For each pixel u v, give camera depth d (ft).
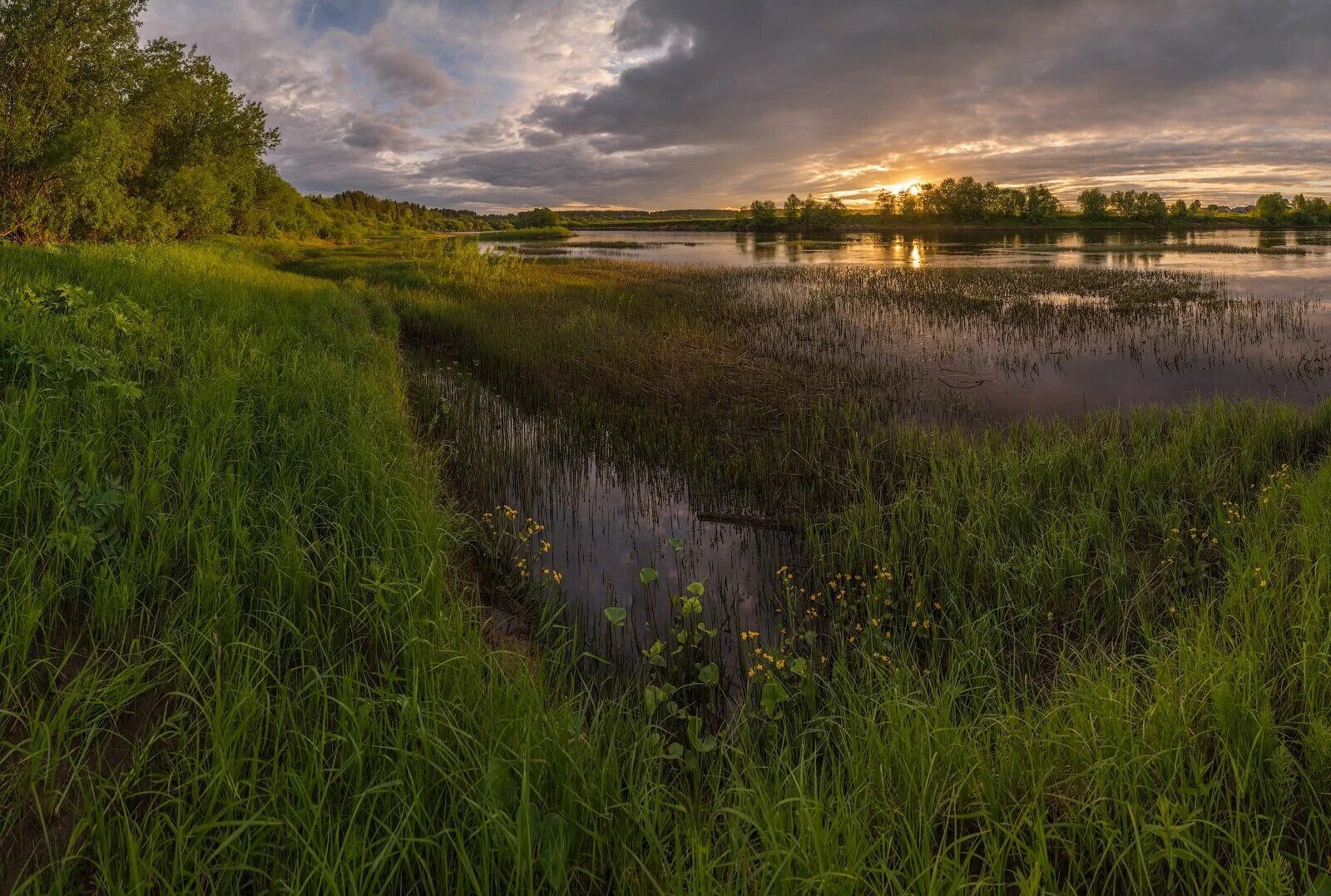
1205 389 36.96
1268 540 16.24
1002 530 19.26
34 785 8.36
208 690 10.69
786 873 7.86
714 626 16.57
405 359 43.50
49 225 71.82
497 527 21.16
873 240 297.33
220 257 79.97
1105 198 393.91
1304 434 25.71
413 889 8.03
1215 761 10.09
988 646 14.35
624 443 29.66
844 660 14.30
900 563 18.16
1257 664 11.48
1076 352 45.83
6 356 18.45
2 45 67.41
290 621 12.14
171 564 12.81
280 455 18.11
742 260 152.46
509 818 8.48
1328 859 8.70
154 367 21.63
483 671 12.64
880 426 30.22
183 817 8.36
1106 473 21.88
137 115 88.43
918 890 8.17
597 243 279.90
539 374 39.47
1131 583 16.60
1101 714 10.57
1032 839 9.23
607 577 18.98
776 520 22.21
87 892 7.67
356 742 9.31
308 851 7.64
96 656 10.32
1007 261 135.03
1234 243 201.67
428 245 123.75
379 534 15.48
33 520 12.88
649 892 8.48
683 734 12.97
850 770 10.28
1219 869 8.00
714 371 39.68
